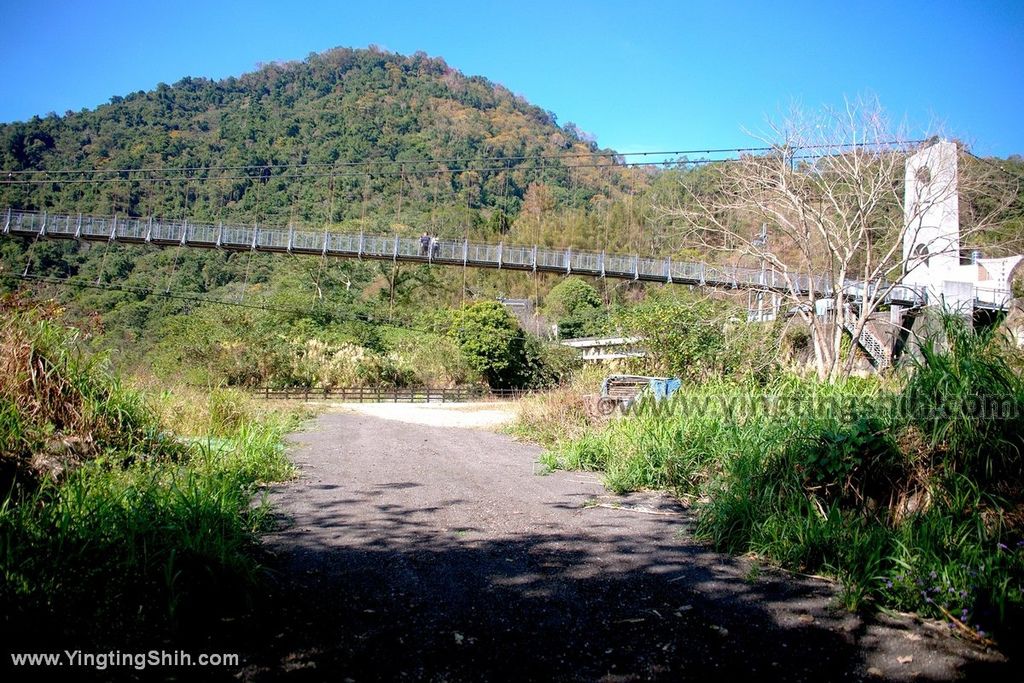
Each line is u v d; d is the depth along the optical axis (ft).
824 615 12.17
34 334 22.16
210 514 14.52
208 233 108.68
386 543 16.01
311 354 113.29
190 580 11.98
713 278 68.33
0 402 19.43
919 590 12.53
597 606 12.37
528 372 123.34
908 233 61.46
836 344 51.93
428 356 126.11
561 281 193.98
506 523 18.42
